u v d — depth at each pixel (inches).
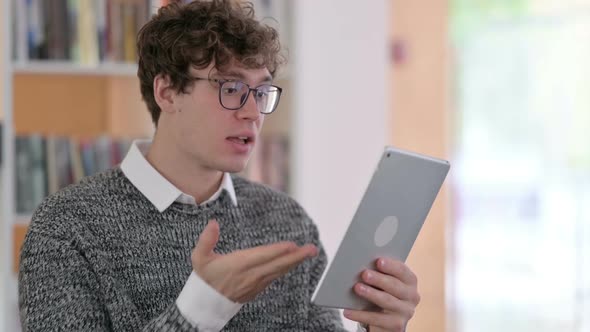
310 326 65.4
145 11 120.9
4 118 110.0
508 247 288.7
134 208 59.9
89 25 118.6
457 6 293.3
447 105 222.7
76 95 135.2
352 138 141.9
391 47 216.7
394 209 52.5
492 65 299.4
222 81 56.7
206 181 62.4
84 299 55.7
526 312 219.8
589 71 283.0
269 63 59.3
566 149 289.3
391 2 217.3
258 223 65.8
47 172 117.9
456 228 289.7
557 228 287.6
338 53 139.6
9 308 110.3
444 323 209.2
